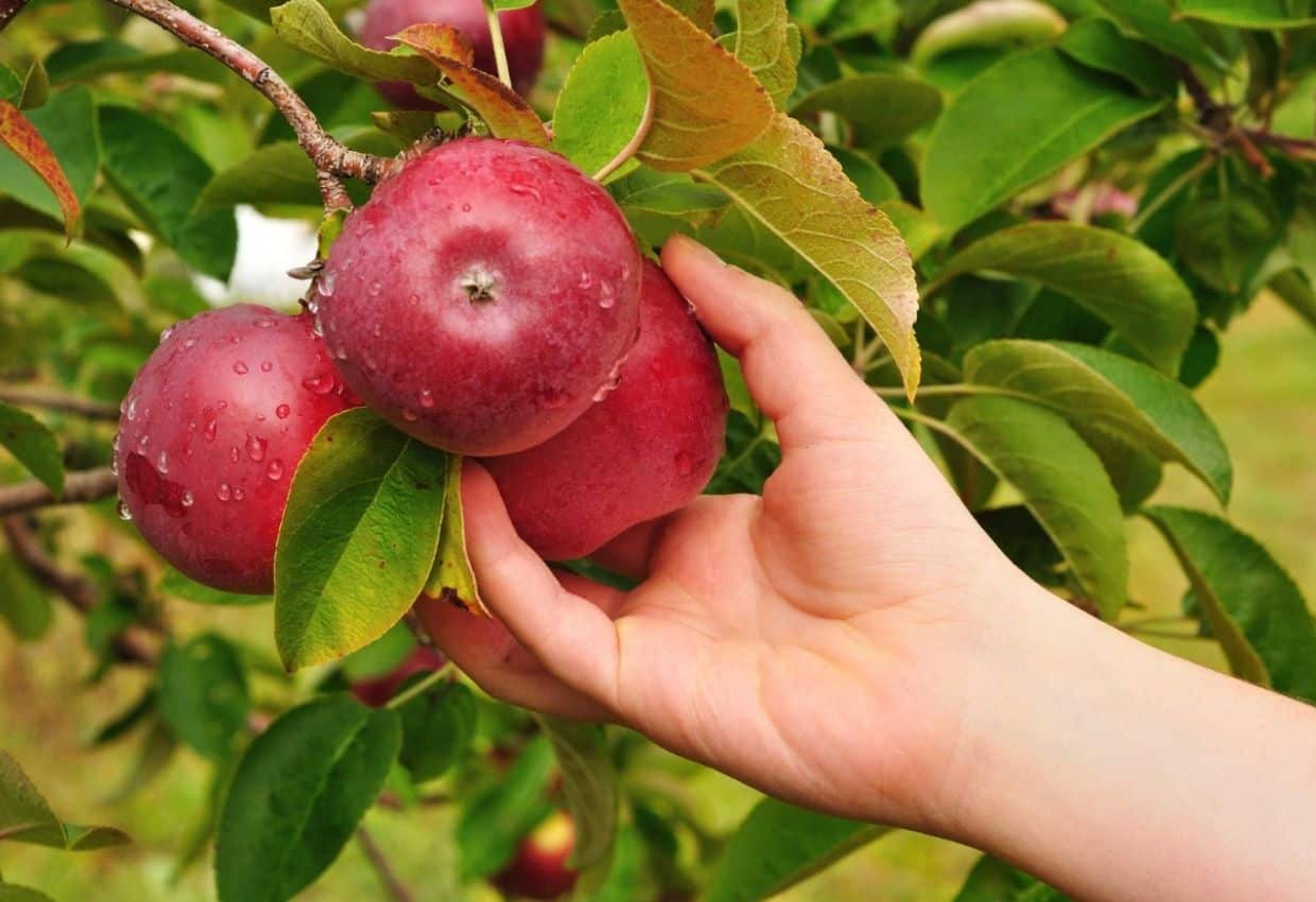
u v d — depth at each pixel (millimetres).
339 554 425
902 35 765
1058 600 486
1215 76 676
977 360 558
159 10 432
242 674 892
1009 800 471
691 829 957
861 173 605
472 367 393
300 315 448
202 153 831
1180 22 631
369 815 1278
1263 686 574
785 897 1482
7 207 646
